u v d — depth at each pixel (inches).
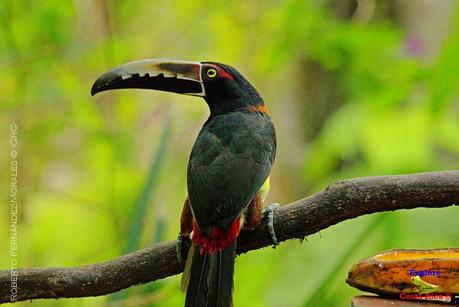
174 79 328.8
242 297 442.9
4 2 458.9
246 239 290.4
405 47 475.5
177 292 388.2
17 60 467.5
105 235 532.4
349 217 274.5
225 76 331.0
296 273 426.3
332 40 486.9
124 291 364.2
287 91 598.9
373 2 507.5
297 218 280.5
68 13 474.0
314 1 507.5
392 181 265.0
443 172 264.2
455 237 405.1
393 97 463.5
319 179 531.5
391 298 255.3
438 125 443.8
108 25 493.4
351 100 498.3
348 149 466.3
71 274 285.4
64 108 486.9
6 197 492.7
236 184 284.4
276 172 597.6
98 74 488.1
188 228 288.5
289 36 500.7
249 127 312.3
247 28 527.8
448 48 372.2
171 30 537.6
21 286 285.1
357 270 255.8
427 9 515.2
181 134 551.5
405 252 262.8
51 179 527.8
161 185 446.9
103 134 490.0
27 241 509.0
